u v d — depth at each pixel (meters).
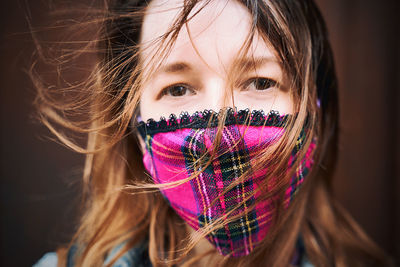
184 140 0.52
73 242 0.79
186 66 0.51
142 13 0.57
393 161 1.00
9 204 1.00
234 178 0.52
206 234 0.54
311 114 0.58
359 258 0.88
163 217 0.73
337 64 0.98
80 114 0.65
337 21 0.97
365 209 1.03
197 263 0.68
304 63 0.57
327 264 0.77
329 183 0.82
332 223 0.82
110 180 0.75
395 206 1.01
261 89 0.54
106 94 0.63
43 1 0.86
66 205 1.01
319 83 0.65
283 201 0.56
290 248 0.69
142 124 0.59
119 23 0.63
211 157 0.50
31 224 1.01
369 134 1.00
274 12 0.52
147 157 0.62
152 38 0.55
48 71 0.82
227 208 0.54
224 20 0.49
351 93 0.99
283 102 0.55
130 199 0.75
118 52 0.63
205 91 0.53
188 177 0.53
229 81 0.50
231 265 0.59
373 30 0.97
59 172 1.00
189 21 0.49
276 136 0.52
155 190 0.65
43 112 0.69
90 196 0.78
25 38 0.90
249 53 0.50
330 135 0.71
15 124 0.97
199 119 0.51
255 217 0.56
